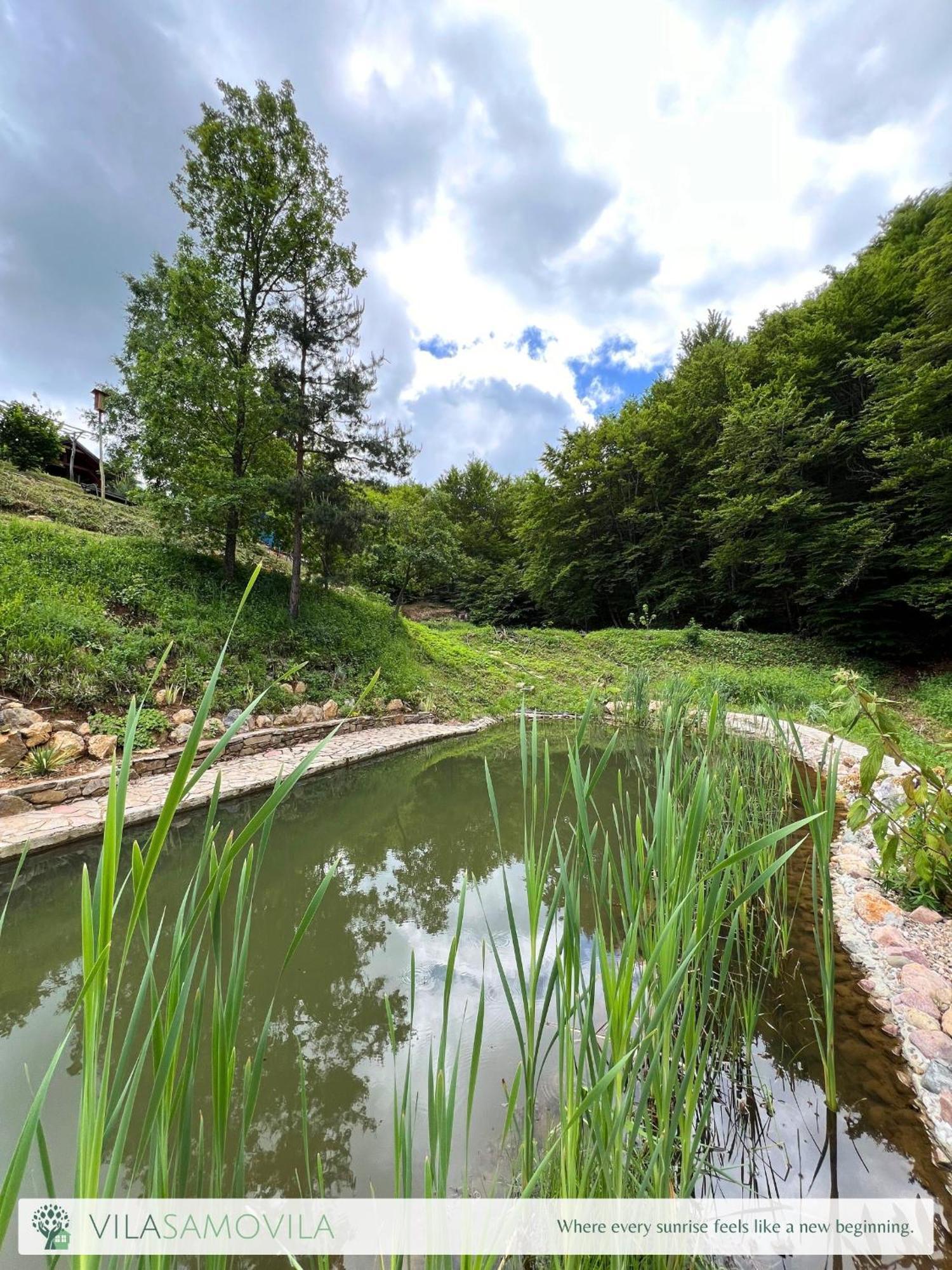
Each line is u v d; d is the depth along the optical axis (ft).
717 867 3.50
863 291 39.32
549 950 8.38
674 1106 3.89
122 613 20.81
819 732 22.22
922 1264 3.94
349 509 27.71
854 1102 5.35
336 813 15.58
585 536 58.18
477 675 35.24
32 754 13.51
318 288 28.35
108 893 1.90
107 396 35.12
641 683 23.27
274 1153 5.05
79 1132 1.95
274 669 23.29
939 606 31.04
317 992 7.64
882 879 9.39
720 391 51.26
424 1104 5.56
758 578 41.98
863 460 37.06
